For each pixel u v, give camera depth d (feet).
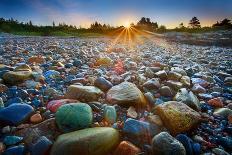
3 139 1.04
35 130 1.06
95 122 1.16
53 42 7.21
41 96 1.49
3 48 4.46
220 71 2.73
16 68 2.01
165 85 1.84
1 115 1.13
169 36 14.52
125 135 1.06
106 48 5.66
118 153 0.96
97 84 1.63
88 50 4.66
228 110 1.39
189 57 4.42
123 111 1.33
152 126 1.11
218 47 7.89
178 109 1.20
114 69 2.48
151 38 13.46
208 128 1.20
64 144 0.90
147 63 2.92
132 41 10.66
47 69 2.34
